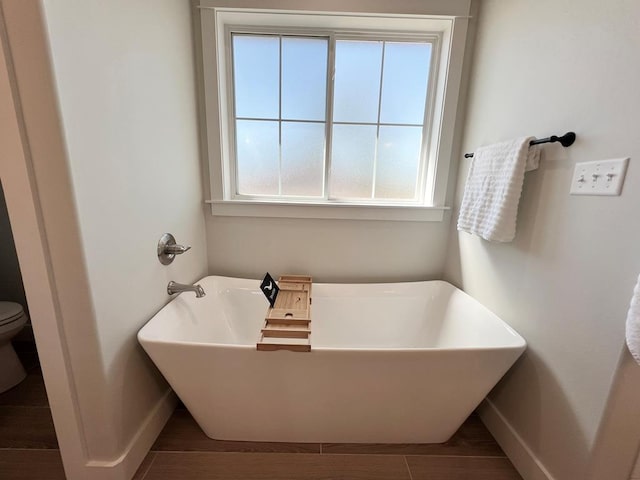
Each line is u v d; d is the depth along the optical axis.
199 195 1.57
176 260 1.34
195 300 1.38
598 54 0.82
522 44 1.13
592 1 0.83
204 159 1.58
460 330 1.37
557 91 0.96
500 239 1.10
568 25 0.92
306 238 1.69
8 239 1.70
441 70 1.55
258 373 1.01
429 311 1.57
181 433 1.22
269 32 1.52
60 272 0.81
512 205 1.06
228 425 1.15
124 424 1.00
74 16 0.75
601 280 0.81
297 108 1.62
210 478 1.05
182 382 1.04
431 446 1.20
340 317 1.59
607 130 0.79
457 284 1.60
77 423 0.93
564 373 0.92
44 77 0.69
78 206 0.78
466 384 1.04
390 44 1.56
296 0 1.39
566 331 0.91
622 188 0.75
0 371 1.40
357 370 1.00
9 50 0.67
